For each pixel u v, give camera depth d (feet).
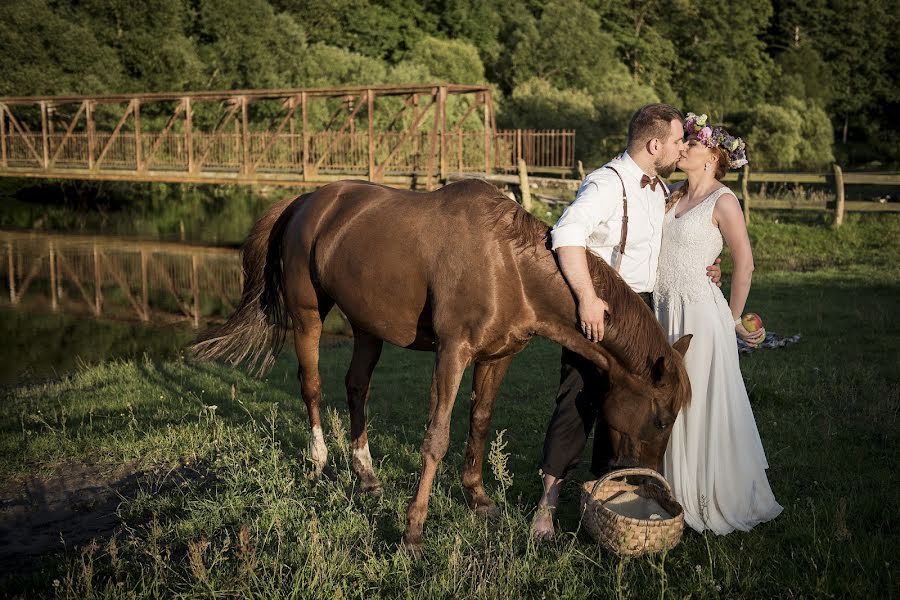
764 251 44.98
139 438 17.24
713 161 11.51
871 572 9.99
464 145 70.33
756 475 11.47
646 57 176.76
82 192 99.91
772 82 181.88
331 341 31.60
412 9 151.74
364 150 68.49
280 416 18.83
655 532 10.18
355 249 12.80
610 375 10.93
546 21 143.43
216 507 12.90
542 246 11.10
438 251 11.43
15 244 64.90
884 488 12.84
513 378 22.03
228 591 9.95
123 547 11.78
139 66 104.88
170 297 44.24
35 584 10.78
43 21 99.09
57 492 14.46
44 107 81.10
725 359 11.28
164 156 83.15
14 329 36.06
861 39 189.67
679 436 11.40
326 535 11.62
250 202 98.17
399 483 14.23
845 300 31.07
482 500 12.84
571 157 73.26
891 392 18.20
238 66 110.73
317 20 138.51
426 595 9.88
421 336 12.39
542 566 10.40
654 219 11.44
